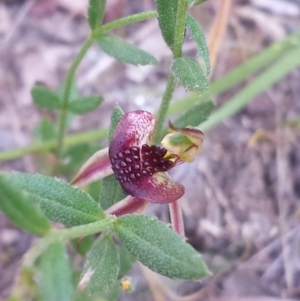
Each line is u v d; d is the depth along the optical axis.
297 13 0.12
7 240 0.09
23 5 0.11
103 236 0.05
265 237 0.09
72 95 0.08
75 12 0.12
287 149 0.10
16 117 0.10
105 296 0.06
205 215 0.10
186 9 0.05
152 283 0.08
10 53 0.11
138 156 0.05
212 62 0.09
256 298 0.09
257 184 0.10
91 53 0.11
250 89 0.10
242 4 0.12
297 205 0.10
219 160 0.10
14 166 0.10
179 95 0.11
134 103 0.11
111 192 0.05
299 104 0.11
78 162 0.08
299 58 0.10
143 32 0.11
